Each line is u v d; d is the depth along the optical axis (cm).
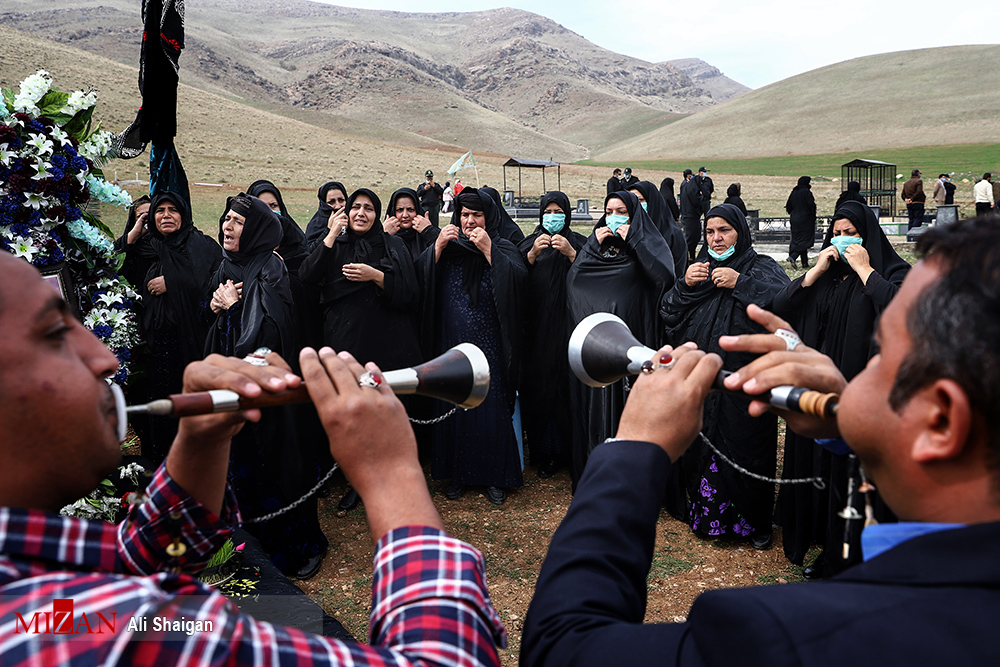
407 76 17138
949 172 5044
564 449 549
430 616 78
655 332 489
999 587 63
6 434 70
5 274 72
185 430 98
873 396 75
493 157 6819
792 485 412
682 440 101
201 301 513
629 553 90
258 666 66
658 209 610
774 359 97
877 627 63
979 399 65
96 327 365
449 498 518
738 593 71
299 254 526
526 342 546
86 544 71
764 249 1842
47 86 336
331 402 89
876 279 358
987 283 65
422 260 532
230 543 326
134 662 61
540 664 84
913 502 74
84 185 361
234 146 5097
